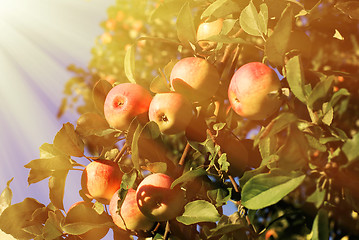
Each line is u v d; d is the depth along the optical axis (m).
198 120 1.40
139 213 1.38
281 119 1.19
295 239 1.28
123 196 1.34
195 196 1.37
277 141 1.32
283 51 1.31
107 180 1.43
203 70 1.39
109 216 1.42
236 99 1.37
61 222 1.40
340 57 1.51
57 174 1.44
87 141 1.46
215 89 1.41
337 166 1.21
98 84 1.48
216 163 1.37
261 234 1.30
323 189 1.21
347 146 1.20
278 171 1.23
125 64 1.48
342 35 1.46
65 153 1.43
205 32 1.47
